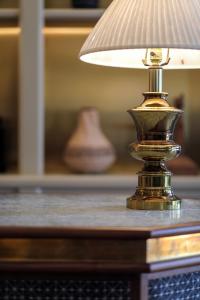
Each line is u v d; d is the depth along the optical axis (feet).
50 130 7.75
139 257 2.53
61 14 6.84
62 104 7.75
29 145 6.75
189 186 6.69
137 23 3.07
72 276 2.57
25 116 6.72
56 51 7.73
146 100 3.37
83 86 7.74
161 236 2.58
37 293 2.62
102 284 2.60
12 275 2.58
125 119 7.73
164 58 3.64
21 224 2.68
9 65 7.75
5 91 7.74
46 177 6.73
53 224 2.69
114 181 6.70
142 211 3.25
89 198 4.07
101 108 7.75
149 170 3.37
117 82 7.74
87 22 7.16
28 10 6.66
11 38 7.73
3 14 6.82
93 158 7.14
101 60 3.64
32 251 2.56
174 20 3.04
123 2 3.27
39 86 6.73
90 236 2.53
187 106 7.71
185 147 7.67
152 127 3.32
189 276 2.84
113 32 3.11
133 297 2.57
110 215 3.05
